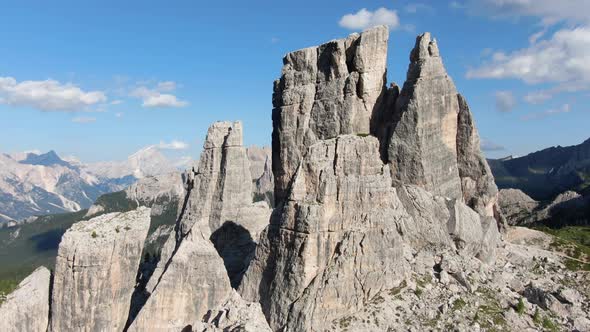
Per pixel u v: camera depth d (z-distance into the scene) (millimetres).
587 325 80188
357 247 76125
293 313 71875
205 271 77188
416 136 94375
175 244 100250
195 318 76125
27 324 70500
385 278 78438
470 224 95688
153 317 73562
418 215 91375
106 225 73188
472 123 102312
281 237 77438
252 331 65438
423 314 74875
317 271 75250
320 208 75750
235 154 100188
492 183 103875
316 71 101938
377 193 81062
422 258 87500
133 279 75500
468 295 81250
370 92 98062
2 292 76938
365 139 81750
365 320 72375
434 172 96250
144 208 79062
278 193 104000
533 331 76062
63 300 69875
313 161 78812
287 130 101500
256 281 79375
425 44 98250
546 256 106562
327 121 98188
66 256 69688
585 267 102062
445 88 99125
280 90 105625
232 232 98250
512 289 89250
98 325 70625
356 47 97875
